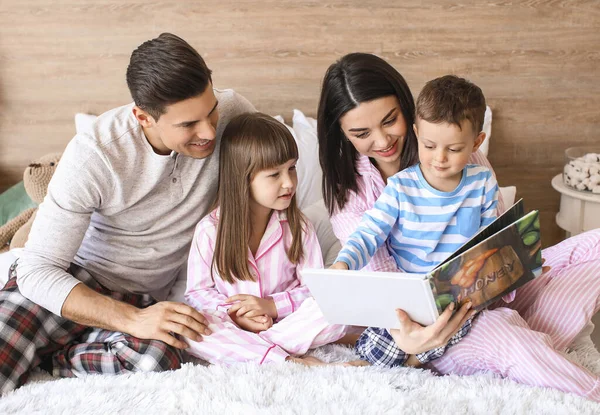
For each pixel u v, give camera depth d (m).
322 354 1.48
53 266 1.45
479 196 1.38
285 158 1.51
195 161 1.57
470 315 1.24
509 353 1.30
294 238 1.61
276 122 1.54
